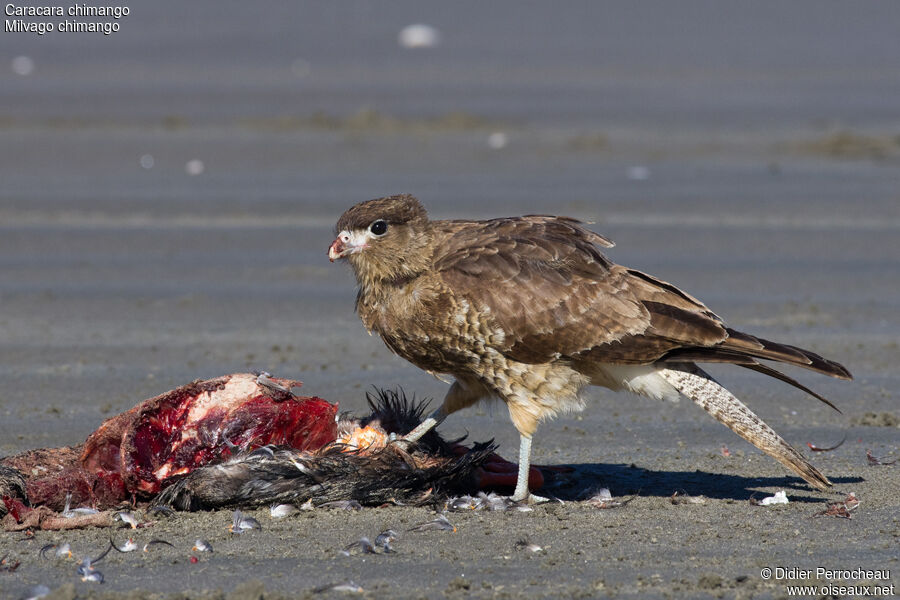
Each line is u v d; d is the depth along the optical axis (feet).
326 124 121.80
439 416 38.99
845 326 59.31
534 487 38.27
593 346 36.58
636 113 131.13
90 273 69.00
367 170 99.35
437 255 37.93
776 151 108.99
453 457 37.68
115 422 34.58
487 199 87.76
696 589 29.14
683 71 164.76
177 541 32.30
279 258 72.74
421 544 32.42
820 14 229.25
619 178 96.37
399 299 37.65
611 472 40.50
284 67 163.63
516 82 153.69
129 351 54.95
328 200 87.71
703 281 67.41
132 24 198.18
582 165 102.01
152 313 61.67
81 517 33.24
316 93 142.00
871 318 60.75
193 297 64.59
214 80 149.89
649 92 146.82
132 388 49.29
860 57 177.06
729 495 37.78
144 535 32.76
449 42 191.31
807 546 32.40
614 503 36.47
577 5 238.68
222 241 76.38
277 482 34.40
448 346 37.35
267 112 128.77
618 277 37.27
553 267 37.01
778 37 201.98
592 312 36.47
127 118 122.52
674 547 32.35
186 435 35.32
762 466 41.11
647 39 199.41
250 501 34.45
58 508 34.04
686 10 234.58
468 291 36.70
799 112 131.85
